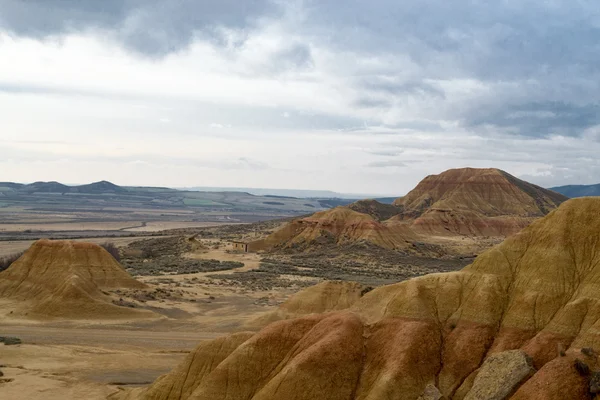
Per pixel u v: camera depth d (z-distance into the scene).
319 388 46.91
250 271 162.75
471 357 47.78
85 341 84.50
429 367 47.78
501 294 51.41
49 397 62.00
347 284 92.62
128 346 82.56
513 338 47.56
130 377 69.06
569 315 45.88
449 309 52.44
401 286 56.38
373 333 52.03
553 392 39.75
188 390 52.78
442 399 44.28
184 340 86.25
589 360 41.28
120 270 117.94
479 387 43.72
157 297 113.88
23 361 74.06
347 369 48.44
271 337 52.69
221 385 49.94
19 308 101.50
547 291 49.16
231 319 98.81
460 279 54.28
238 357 51.28
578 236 52.03
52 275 110.38
